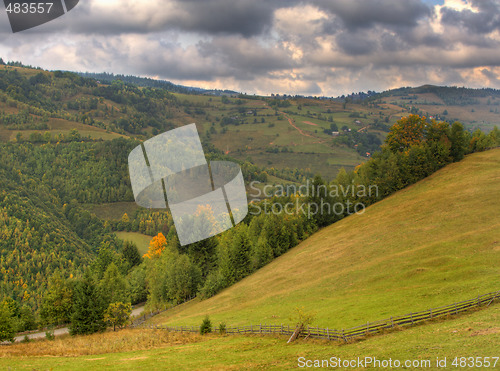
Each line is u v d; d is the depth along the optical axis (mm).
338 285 62000
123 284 91250
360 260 70062
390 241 74062
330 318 47000
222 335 51000
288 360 34000
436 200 87875
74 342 58594
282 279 75438
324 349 36219
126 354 43812
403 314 41719
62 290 84375
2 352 47688
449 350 28938
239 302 71000
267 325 48625
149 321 80812
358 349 33875
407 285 53094
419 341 32594
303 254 87062
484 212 72375
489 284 44844
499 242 57781
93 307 68750
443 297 44781
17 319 84062
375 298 51094
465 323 35031
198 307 78250
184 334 55156
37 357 43562
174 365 36188
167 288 91125
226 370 33062
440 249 61500
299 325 42938
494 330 31406
